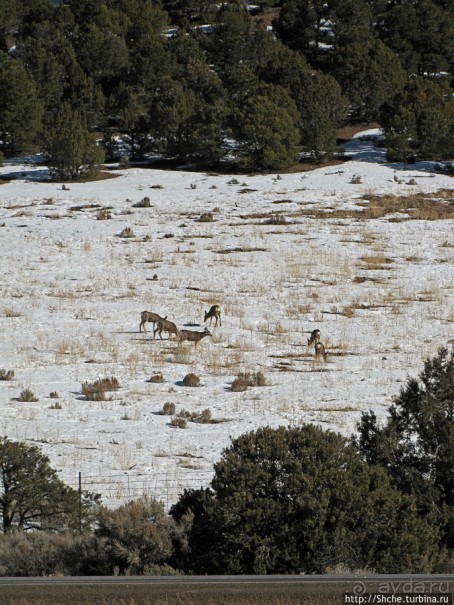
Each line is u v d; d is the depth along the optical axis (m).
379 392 102.88
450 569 47.69
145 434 85.62
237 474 49.53
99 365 116.12
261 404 97.81
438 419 57.09
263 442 51.34
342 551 47.03
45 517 58.94
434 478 56.53
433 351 124.19
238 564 47.06
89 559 49.72
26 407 95.94
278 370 115.12
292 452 51.12
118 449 80.19
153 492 67.31
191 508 51.66
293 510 47.34
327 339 129.50
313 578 42.62
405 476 55.91
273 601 38.91
